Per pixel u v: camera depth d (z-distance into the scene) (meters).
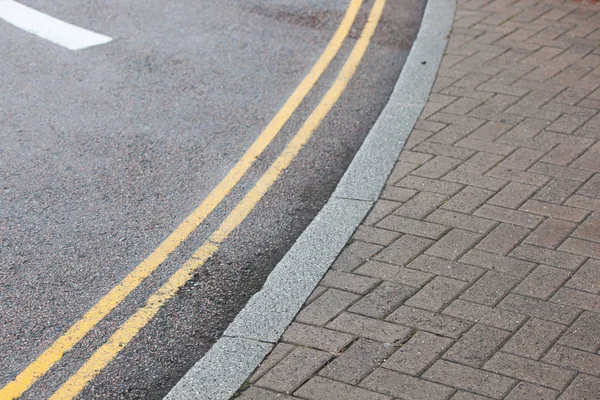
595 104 8.16
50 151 7.52
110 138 7.79
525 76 8.80
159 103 8.49
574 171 6.96
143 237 6.32
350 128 8.06
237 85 8.94
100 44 9.88
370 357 4.89
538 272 5.66
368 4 11.48
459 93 8.46
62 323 5.40
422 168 7.06
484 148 7.36
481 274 5.64
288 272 5.77
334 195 6.72
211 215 6.63
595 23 10.27
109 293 5.69
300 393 4.63
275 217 6.61
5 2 11.17
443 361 4.84
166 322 5.42
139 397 4.81
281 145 7.74
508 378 4.70
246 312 5.38
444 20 10.52
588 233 6.09
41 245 6.19
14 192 6.87
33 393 4.82
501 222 6.24
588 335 5.05
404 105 8.27
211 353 5.02
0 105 8.33
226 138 7.85
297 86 8.95
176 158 7.48
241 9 11.20
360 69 9.38
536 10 10.73
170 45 9.91
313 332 5.14
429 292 5.47
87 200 6.79
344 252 5.96
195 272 5.93
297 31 10.48
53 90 8.69
